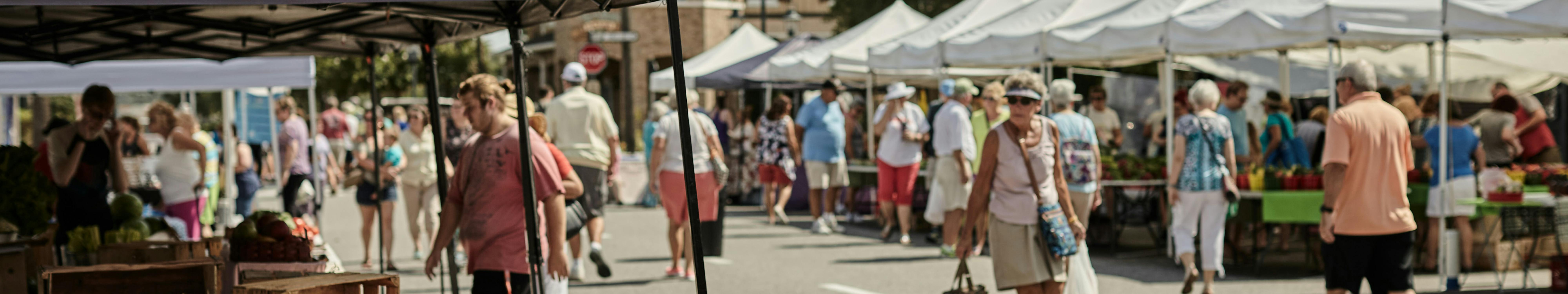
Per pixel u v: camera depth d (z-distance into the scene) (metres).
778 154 14.02
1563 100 15.48
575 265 9.18
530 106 7.32
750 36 21.39
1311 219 8.91
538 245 5.12
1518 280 8.75
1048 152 5.99
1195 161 7.88
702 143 9.20
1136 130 16.23
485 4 5.03
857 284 8.94
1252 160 10.30
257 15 5.54
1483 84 16.30
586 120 9.05
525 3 4.95
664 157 9.15
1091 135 8.09
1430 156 10.00
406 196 10.19
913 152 11.71
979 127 10.34
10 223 5.43
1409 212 5.91
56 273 4.21
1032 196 5.93
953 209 10.46
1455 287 8.30
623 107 34.97
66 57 6.38
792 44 19.62
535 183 5.34
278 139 13.81
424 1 4.87
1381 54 16.33
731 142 18.27
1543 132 11.62
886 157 11.77
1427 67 16.27
